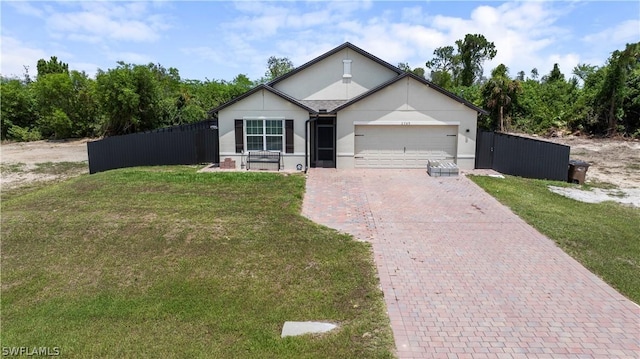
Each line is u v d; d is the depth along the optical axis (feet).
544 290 23.63
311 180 52.95
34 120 129.80
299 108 58.85
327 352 18.07
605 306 21.86
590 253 29.17
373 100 59.41
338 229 34.37
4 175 64.54
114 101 110.42
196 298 23.56
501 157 59.21
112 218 36.65
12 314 22.67
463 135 59.72
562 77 161.07
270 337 19.42
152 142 64.44
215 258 28.63
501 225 35.32
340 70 67.05
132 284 25.59
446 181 52.37
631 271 26.22
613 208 41.11
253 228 34.06
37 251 30.71
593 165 67.92
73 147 103.14
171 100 122.72
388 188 48.85
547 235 32.68
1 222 36.17
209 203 41.27
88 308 22.89
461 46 168.55
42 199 43.50
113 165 63.82
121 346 19.07
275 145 60.08
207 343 19.16
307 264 27.43
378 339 18.85
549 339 18.85
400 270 26.32
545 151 55.52
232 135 60.08
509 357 17.58
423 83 58.54
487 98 114.52
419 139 60.64
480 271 26.17
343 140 60.54
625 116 106.42
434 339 18.83
